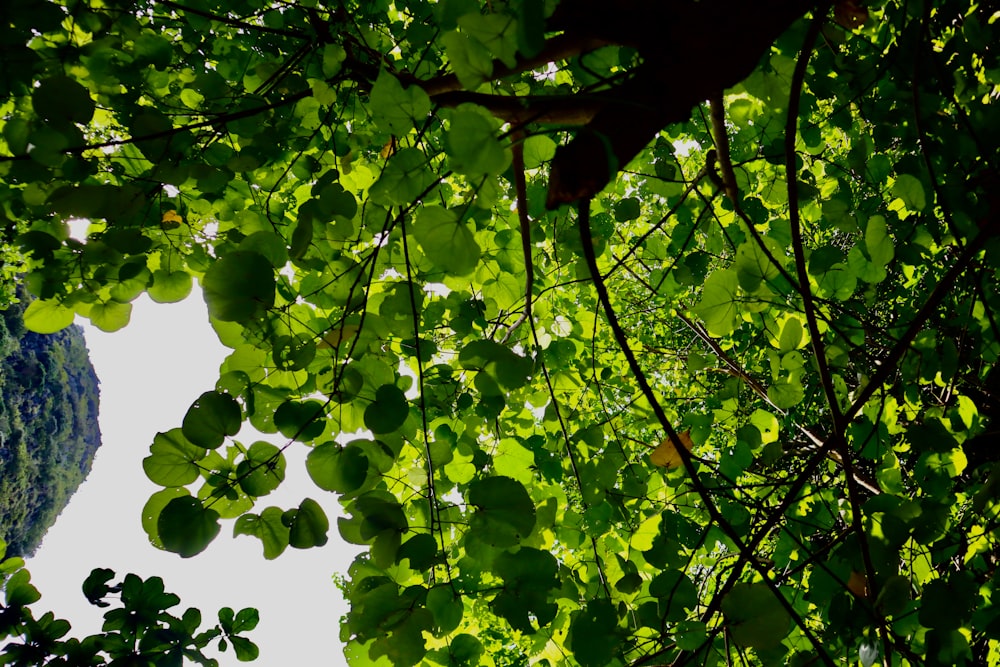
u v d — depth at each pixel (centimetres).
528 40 84
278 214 214
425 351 207
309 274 196
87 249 155
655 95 85
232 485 128
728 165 113
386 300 167
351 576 145
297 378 161
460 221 104
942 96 173
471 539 122
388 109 111
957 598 118
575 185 82
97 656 128
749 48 85
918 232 181
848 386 218
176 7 149
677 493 192
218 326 153
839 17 147
